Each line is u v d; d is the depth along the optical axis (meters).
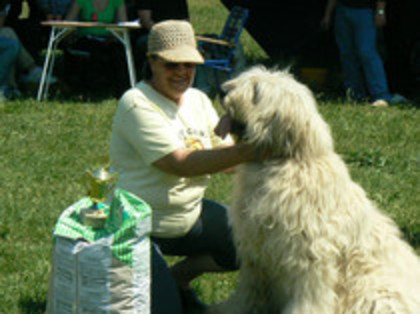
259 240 3.24
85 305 2.91
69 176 6.12
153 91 3.44
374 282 3.17
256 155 3.16
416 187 5.96
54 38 8.93
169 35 3.34
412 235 4.88
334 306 3.21
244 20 9.58
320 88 10.22
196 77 9.54
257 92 3.08
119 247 2.85
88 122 7.98
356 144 7.22
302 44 10.96
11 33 9.29
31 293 4.01
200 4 21.19
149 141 3.29
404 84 10.03
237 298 3.62
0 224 5.00
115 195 3.05
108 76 10.20
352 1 8.95
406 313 3.12
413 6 9.68
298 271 3.15
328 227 3.09
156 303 3.37
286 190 3.08
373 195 5.63
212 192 5.69
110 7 9.34
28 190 5.74
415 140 7.42
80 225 2.96
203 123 3.62
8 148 6.93
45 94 9.04
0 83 9.23
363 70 9.48
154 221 3.46
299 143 3.09
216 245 3.66
